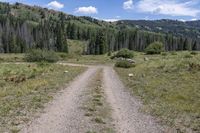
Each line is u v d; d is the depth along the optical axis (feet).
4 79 108.99
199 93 77.56
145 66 185.78
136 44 647.97
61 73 150.10
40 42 578.25
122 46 641.81
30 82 101.91
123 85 104.83
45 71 158.10
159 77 118.01
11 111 54.70
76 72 166.81
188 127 47.83
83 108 60.08
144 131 44.98
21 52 529.45
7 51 515.09
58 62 298.35
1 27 547.49
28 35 602.03
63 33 561.84
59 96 75.00
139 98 75.77
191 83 94.53
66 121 49.01
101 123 48.55
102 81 116.98
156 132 44.68
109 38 625.82
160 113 57.47
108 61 326.65
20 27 604.49
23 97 70.74
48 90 84.94
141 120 51.83
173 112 58.44
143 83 105.40
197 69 121.49
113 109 60.54
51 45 579.89
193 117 54.39
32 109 57.21
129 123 49.44
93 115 53.98
